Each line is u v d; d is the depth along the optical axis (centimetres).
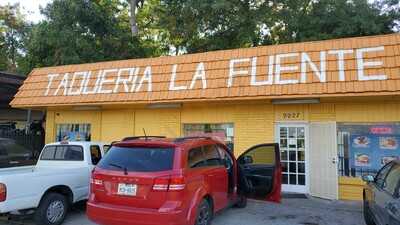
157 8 2784
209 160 762
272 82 1115
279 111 1208
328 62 1072
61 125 1622
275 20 2364
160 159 653
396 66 992
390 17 2298
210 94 1188
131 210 629
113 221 641
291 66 1112
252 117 1244
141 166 651
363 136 1110
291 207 994
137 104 1373
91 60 2295
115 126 1484
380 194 674
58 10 2264
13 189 727
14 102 1530
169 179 627
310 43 1130
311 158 1155
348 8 2261
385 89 974
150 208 626
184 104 1334
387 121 1076
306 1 2377
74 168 881
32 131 1827
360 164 1108
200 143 743
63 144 988
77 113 1573
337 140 1134
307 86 1062
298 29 2356
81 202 966
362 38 1072
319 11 2322
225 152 863
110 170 666
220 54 1243
